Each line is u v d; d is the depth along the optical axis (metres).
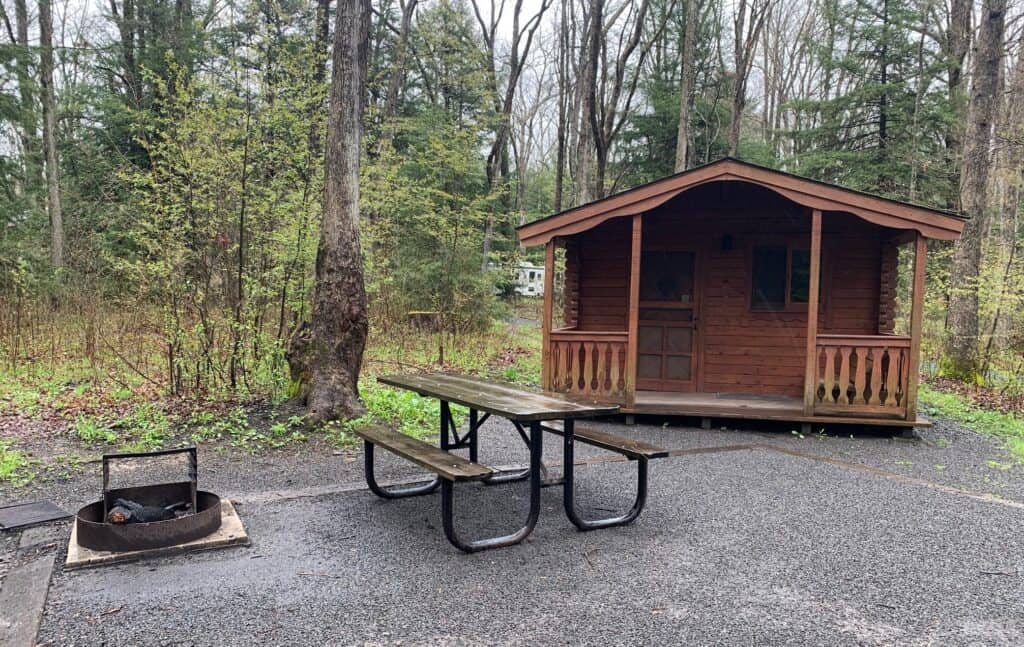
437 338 12.78
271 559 3.38
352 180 6.50
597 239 8.88
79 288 10.51
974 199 10.51
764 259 8.38
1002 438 7.06
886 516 4.27
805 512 4.32
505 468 5.29
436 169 12.32
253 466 5.23
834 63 16.47
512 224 18.33
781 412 7.20
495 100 18.56
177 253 7.02
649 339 8.73
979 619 2.86
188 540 3.47
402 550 3.54
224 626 2.68
